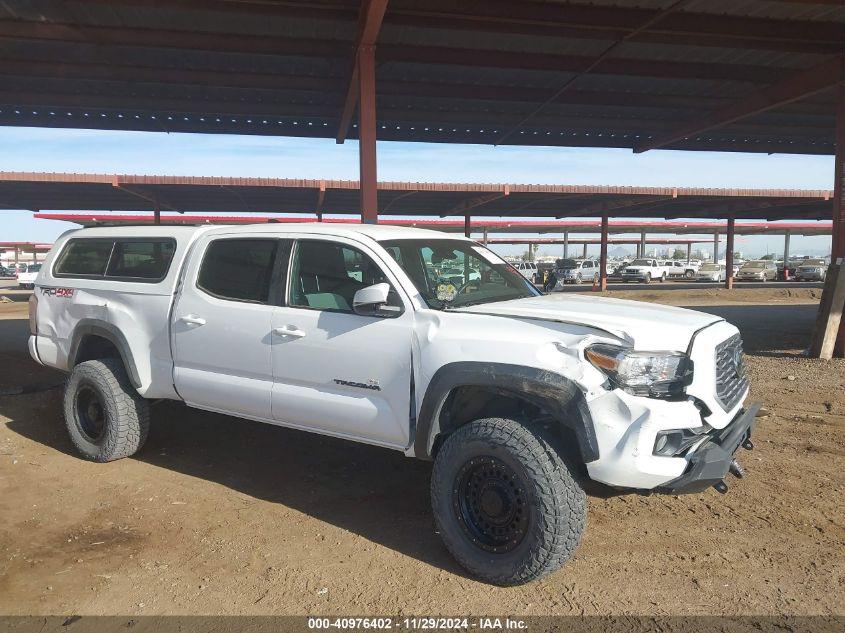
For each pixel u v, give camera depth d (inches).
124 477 201.0
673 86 490.9
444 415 149.6
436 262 175.8
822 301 414.3
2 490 189.9
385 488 193.2
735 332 159.9
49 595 134.3
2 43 401.4
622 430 127.3
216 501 183.0
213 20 374.6
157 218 1006.4
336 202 1095.6
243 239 186.9
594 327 136.7
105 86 477.4
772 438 236.7
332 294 167.8
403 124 580.7
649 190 1072.2
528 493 130.0
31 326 238.5
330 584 138.4
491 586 137.3
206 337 185.9
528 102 509.0
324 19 362.3
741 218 1521.9
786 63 450.9
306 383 167.6
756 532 161.8
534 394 132.7
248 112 511.5
